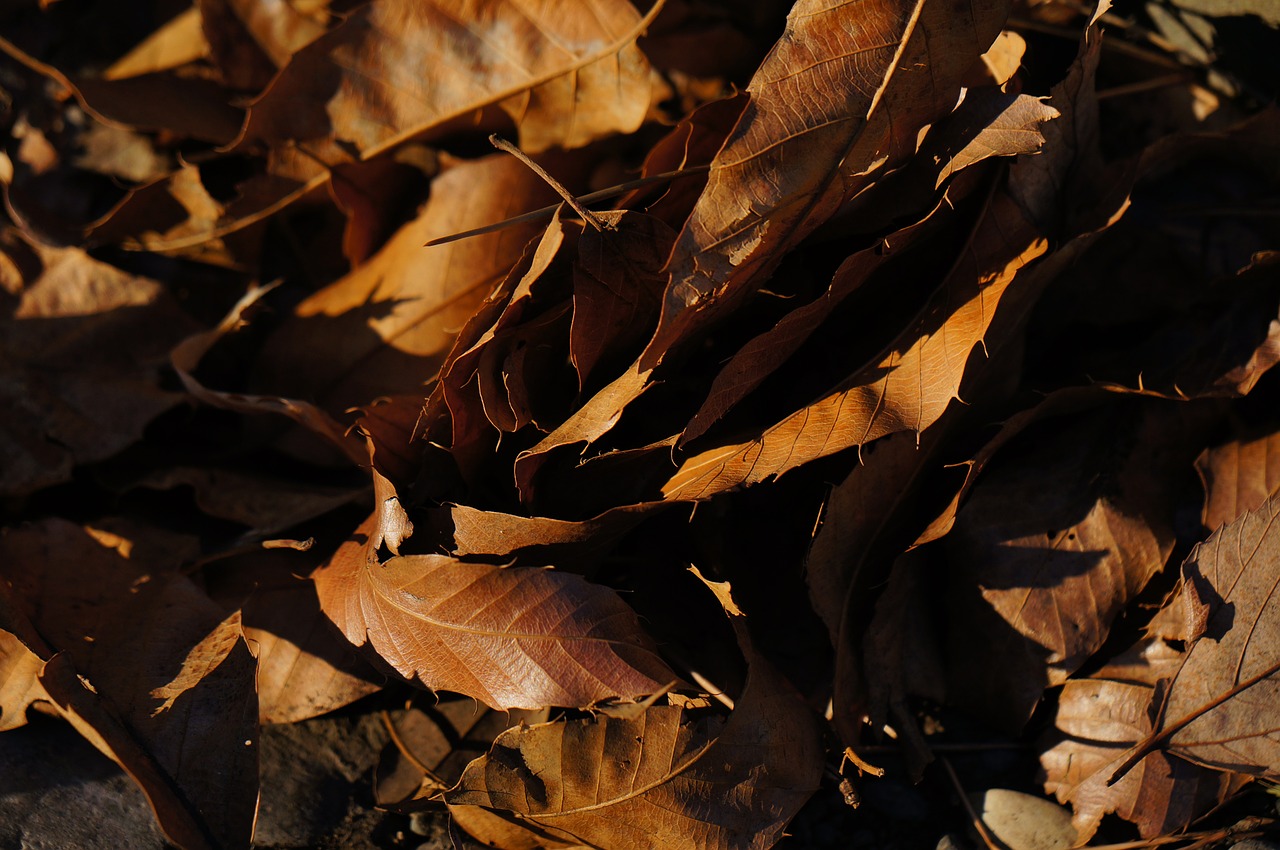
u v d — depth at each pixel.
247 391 0.73
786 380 0.68
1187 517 0.69
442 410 0.68
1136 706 0.66
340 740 0.69
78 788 0.68
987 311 0.66
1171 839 0.65
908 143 0.67
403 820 0.67
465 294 0.71
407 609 0.66
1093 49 0.67
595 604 0.65
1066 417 0.69
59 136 0.78
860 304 0.68
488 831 0.66
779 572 0.69
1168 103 0.75
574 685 0.65
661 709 0.65
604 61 0.71
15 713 0.68
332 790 0.68
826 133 0.65
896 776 0.67
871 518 0.67
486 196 0.71
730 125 0.69
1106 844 0.66
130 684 0.67
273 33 0.76
